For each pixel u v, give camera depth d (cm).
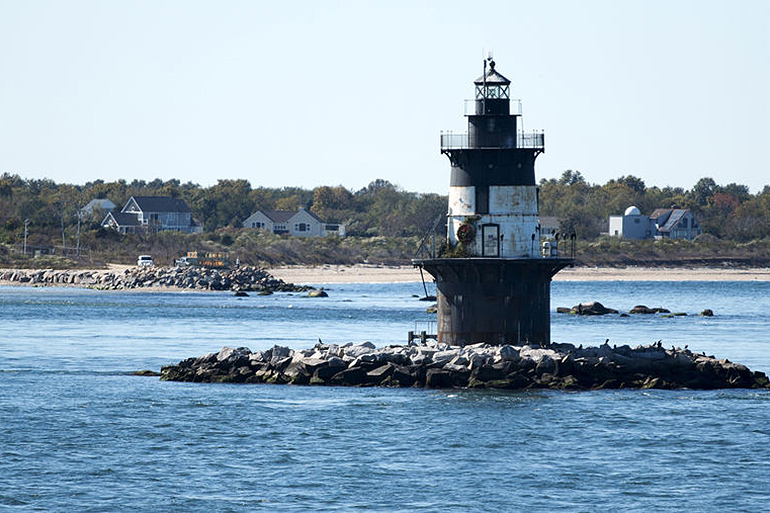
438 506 16312
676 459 18712
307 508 16238
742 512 16062
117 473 18088
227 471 18200
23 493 16962
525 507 16275
